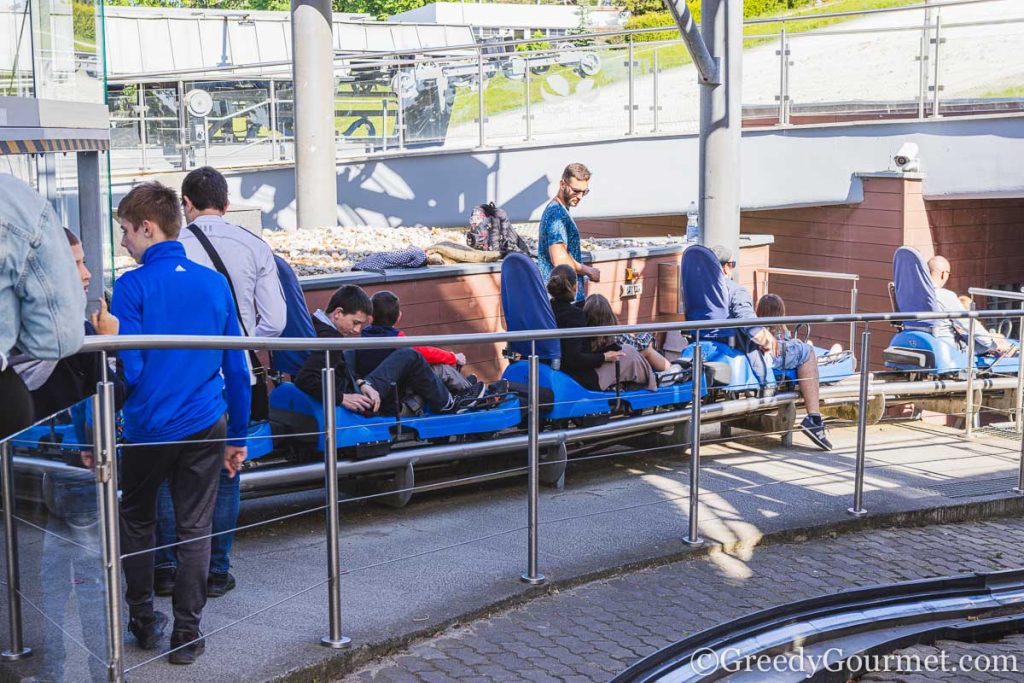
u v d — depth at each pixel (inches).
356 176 531.2
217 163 497.4
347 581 195.3
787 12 886.4
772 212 633.6
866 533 259.1
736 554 235.6
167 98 482.3
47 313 117.0
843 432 332.8
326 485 166.9
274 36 726.5
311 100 489.7
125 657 149.6
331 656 161.8
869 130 577.0
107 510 134.6
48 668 127.1
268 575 171.9
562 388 265.9
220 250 197.3
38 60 212.4
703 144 415.8
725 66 408.2
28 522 123.6
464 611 186.5
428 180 547.8
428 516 234.2
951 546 255.9
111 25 676.1
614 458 287.7
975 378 367.9
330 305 231.3
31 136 197.3
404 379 237.3
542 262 324.5
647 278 431.2
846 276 464.1
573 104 569.0
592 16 1284.4
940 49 559.8
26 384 124.9
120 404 145.6
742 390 302.0
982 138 553.6
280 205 514.0
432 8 902.4
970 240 595.5
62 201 225.8
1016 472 310.7
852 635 210.5
